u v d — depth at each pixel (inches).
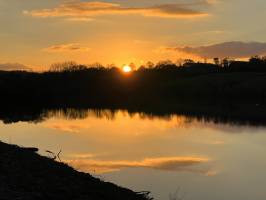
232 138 1665.8
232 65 7022.6
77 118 2610.7
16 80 5251.0
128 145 1389.0
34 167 689.0
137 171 933.2
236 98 4800.7
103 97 5216.5
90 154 1164.5
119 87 5570.9
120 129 1957.4
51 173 665.0
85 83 5644.7
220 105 3917.3
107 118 2637.8
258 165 1061.8
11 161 702.5
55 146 1315.2
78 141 1466.5
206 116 2800.2
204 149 1350.9
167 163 1063.0
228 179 885.8
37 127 1990.7
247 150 1342.3
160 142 1502.2
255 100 4517.7
